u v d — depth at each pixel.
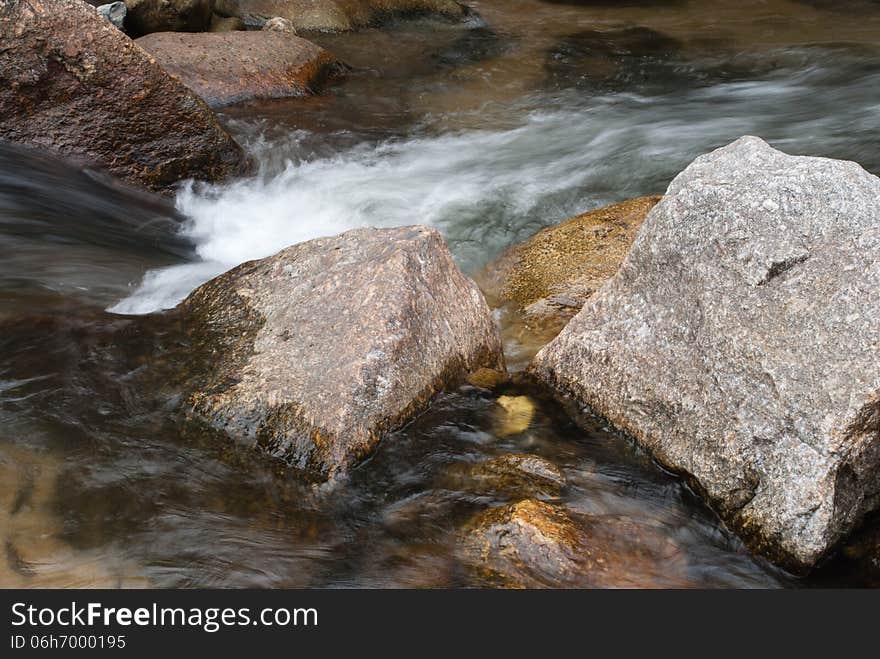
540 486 3.83
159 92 7.19
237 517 3.68
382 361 4.02
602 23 14.02
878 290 3.41
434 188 7.77
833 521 3.35
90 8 6.96
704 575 3.48
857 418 3.28
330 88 10.25
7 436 4.00
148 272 5.90
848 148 8.28
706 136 8.88
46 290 5.30
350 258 4.51
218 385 4.20
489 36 13.10
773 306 3.63
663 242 4.06
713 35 13.05
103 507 3.66
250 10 12.29
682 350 3.93
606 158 8.44
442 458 4.02
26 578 3.28
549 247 6.29
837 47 11.86
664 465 3.94
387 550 3.55
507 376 4.63
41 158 6.91
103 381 4.39
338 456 3.84
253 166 7.89
